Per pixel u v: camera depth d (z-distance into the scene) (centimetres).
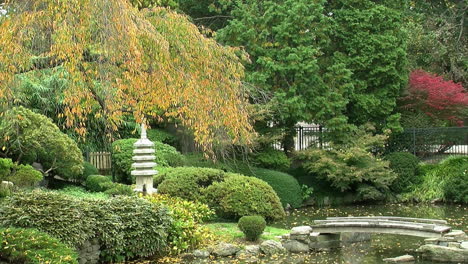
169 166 1683
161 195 1338
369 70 2100
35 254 784
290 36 1881
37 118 1525
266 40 1944
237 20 1900
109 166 1895
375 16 2095
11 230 842
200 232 1136
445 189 1891
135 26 705
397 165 2006
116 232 988
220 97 800
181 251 1081
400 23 2167
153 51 749
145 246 1024
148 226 1035
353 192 1967
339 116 1955
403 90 2183
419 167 2031
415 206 1852
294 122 1966
